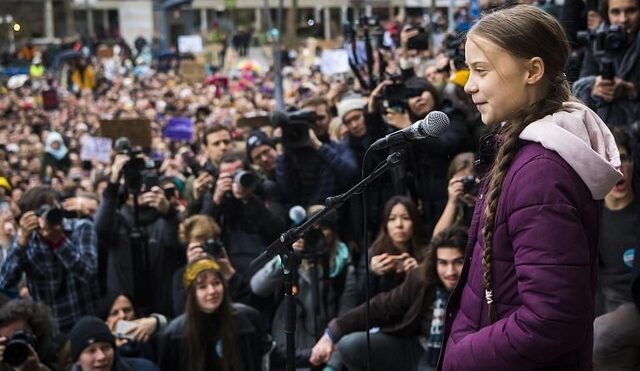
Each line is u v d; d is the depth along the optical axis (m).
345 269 5.82
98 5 58.94
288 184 6.55
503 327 2.34
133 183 6.20
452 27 14.67
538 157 2.33
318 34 23.36
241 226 6.38
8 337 5.14
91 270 5.98
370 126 6.45
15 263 5.85
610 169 2.32
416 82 6.30
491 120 2.45
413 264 5.44
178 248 6.45
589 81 5.62
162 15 51.84
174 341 5.45
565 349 2.28
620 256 4.91
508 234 2.38
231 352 5.34
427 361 5.03
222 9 53.69
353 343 5.12
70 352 5.12
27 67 35.97
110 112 19.89
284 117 6.44
